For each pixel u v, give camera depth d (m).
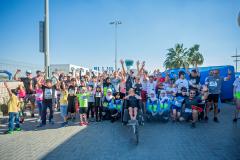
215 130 8.27
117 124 9.66
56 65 20.66
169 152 5.98
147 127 8.98
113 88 11.13
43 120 9.80
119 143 6.88
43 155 5.95
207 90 9.66
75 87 10.30
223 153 5.83
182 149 6.21
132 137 7.54
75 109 10.12
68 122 10.33
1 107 11.98
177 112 10.11
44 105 9.84
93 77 11.70
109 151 6.14
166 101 9.96
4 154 6.08
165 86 10.78
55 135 8.02
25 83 11.90
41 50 11.98
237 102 9.59
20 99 10.29
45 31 11.92
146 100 10.53
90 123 9.99
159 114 9.84
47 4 11.93
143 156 5.71
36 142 7.18
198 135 7.63
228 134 7.69
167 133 7.98
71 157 5.75
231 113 12.02
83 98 9.64
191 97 9.70
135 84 10.43
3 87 12.95
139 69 10.82
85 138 7.52
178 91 10.23
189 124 9.41
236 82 9.61
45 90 9.91
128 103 8.20
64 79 12.45
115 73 11.93
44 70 11.98
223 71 16.56
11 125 8.60
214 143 6.71
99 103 10.45
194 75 10.55
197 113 9.02
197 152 5.95
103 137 7.59
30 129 9.12
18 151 6.32
